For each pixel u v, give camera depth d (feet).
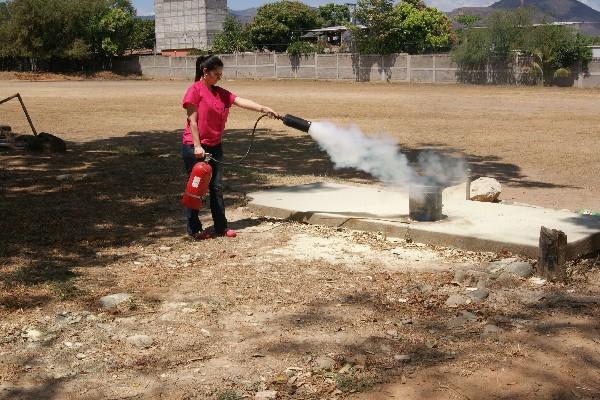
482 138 61.72
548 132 66.08
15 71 232.32
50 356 14.89
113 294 18.67
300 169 43.47
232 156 50.16
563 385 13.16
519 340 15.23
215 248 23.56
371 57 185.16
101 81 210.59
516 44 157.17
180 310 17.53
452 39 212.43
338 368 14.08
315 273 20.48
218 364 14.42
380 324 16.43
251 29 239.30
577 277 19.69
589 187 38.27
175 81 212.23
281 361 14.48
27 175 38.70
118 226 26.91
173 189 34.27
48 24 221.87
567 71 150.00
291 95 127.75
